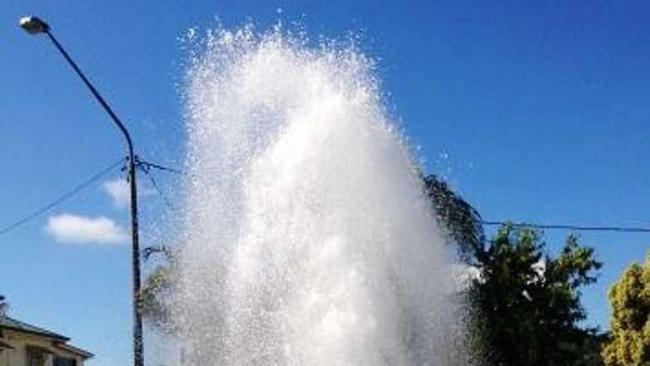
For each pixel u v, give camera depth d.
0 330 33.47
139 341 17.22
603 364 28.16
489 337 17.03
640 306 27.89
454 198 17.62
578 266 18.17
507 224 18.30
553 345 17.70
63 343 37.97
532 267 18.05
